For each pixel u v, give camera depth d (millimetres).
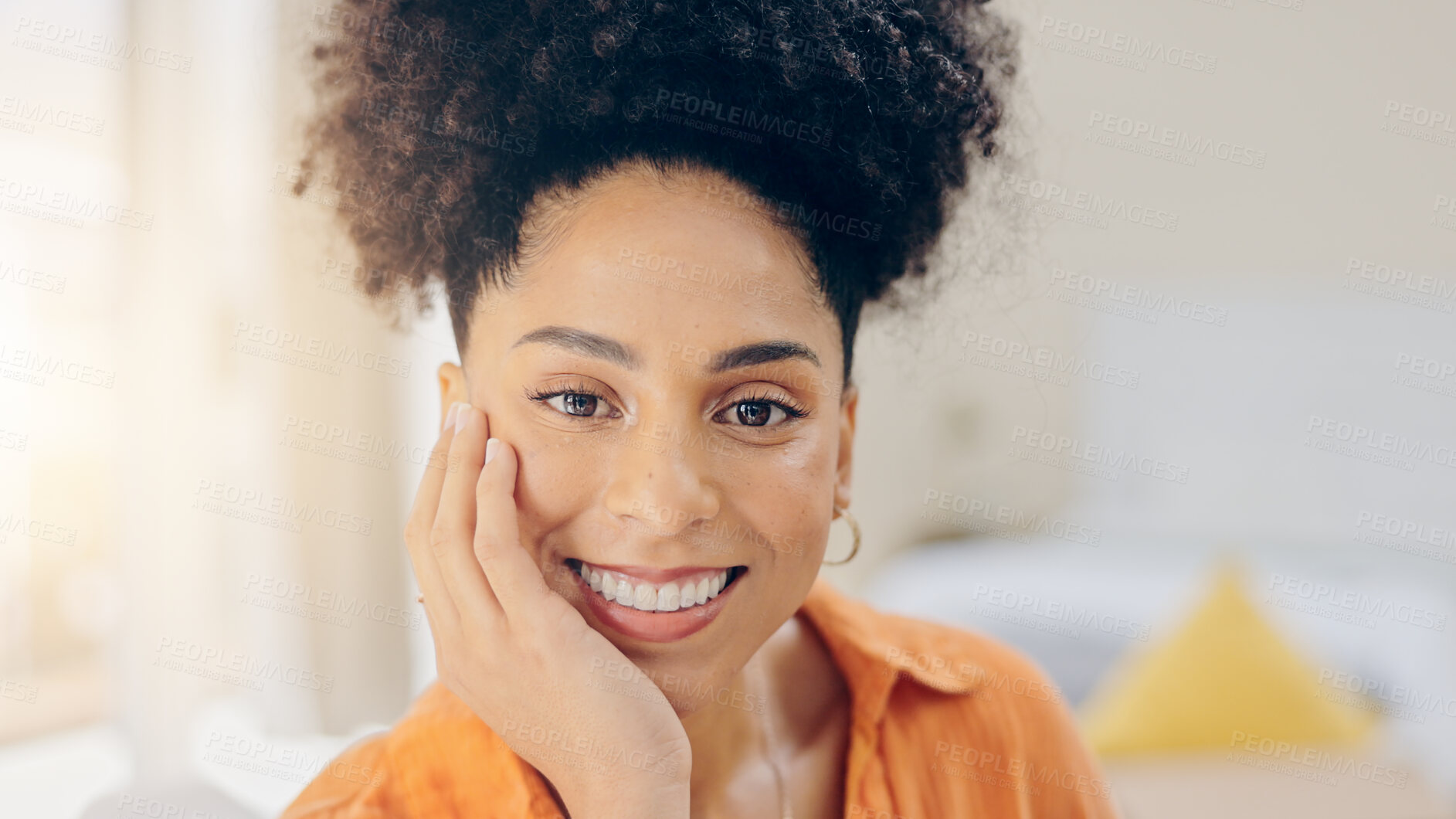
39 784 1792
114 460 1898
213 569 1904
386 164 677
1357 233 2877
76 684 1981
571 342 567
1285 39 2861
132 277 1833
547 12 590
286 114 1063
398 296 742
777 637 823
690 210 567
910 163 674
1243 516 3021
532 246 579
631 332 560
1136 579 2592
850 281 661
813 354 604
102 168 1814
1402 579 2584
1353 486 2904
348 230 730
